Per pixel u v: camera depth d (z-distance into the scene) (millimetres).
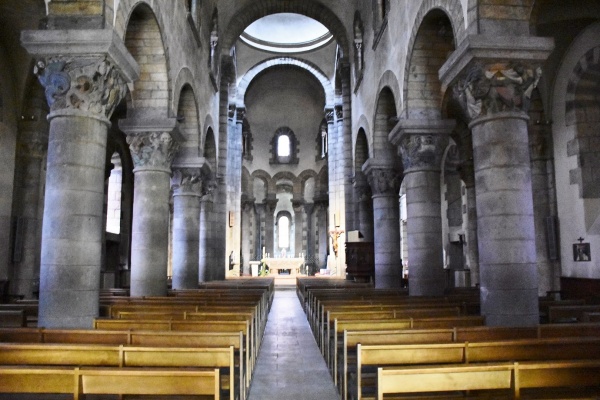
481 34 8109
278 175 42156
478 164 8438
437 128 12742
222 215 24641
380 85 16297
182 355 4848
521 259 7992
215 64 21109
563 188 13531
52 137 8047
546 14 11992
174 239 16516
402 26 13477
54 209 7875
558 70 13680
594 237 12344
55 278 7750
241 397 5730
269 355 9234
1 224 13461
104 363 4926
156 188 12445
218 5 21875
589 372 4211
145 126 12234
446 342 5438
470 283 18906
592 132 12961
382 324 6977
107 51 7938
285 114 42500
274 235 43406
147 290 12188
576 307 8750
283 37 32344
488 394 4934
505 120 8227
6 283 13398
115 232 21469
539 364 4117
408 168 13047
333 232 28453
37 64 8062
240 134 31609
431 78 12844
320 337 9695
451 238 22000
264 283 20375
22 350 4984
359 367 4914
